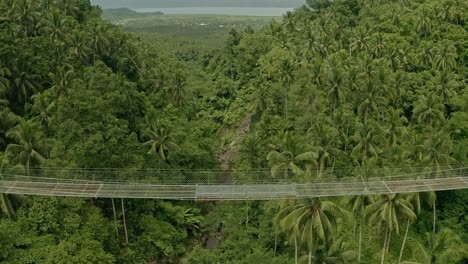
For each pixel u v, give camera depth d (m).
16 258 47.03
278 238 57.88
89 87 62.06
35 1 85.19
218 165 77.69
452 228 61.47
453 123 70.81
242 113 93.94
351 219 52.31
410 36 96.50
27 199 51.78
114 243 54.69
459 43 91.94
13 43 68.62
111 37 86.25
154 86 84.12
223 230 63.00
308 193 47.59
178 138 70.19
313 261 45.41
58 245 47.94
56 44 72.81
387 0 117.25
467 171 55.34
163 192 50.72
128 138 57.81
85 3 105.94
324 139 59.62
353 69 77.25
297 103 80.00
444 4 99.94
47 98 60.66
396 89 76.44
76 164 52.53
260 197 48.47
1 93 64.50
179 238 60.75
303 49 92.62
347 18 113.56
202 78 117.88
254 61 108.38
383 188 49.78
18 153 53.00
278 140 66.62
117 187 50.94
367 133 64.69
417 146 59.19
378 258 57.88
